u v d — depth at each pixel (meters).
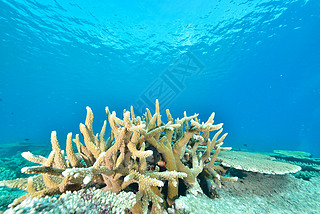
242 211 2.21
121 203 1.56
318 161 6.37
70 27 17.34
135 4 14.70
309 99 57.69
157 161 2.50
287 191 3.04
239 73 29.55
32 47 20.94
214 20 16.14
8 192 3.60
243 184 3.13
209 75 29.31
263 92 50.09
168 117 2.61
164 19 16.44
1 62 25.42
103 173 1.54
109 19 16.39
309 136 60.47
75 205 1.33
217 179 2.68
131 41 20.31
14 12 14.80
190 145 3.05
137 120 1.86
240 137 54.16
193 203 2.11
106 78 32.62
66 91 44.31
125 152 1.88
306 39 19.28
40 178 2.05
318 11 14.81
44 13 15.16
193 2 14.35
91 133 2.02
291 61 25.80
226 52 21.59
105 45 21.00
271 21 16.17
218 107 72.56
